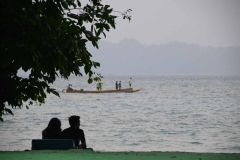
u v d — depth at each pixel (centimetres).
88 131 10475
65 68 3178
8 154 2128
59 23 2827
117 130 10669
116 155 2088
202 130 10731
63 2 2473
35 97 3341
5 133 9662
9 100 3288
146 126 11644
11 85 3192
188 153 2164
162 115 15425
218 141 8712
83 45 2995
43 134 3478
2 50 2780
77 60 3247
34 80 3228
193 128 11188
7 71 3192
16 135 9262
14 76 3234
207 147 7900
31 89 3216
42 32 2842
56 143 2764
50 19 2722
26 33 2797
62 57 2920
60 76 3262
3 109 3372
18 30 2853
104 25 2939
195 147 7912
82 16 2934
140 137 9325
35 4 2797
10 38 2809
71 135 3431
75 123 3478
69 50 2903
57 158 1972
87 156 2044
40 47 2875
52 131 3472
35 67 2886
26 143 7981
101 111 17438
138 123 12481
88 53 3089
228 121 13100
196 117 14562
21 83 3225
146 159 1948
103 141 8700
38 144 2781
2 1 2745
